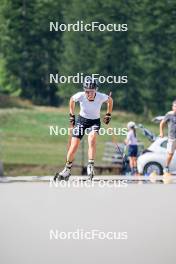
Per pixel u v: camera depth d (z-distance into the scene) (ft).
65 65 305.12
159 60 297.74
